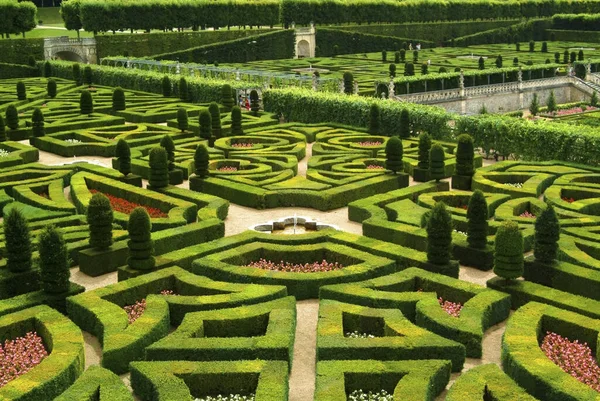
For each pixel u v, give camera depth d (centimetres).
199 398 1625
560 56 9906
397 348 1739
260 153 4031
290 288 2217
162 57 9431
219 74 7438
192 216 2975
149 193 3152
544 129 3881
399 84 6375
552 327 1898
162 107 5719
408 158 3900
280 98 5431
